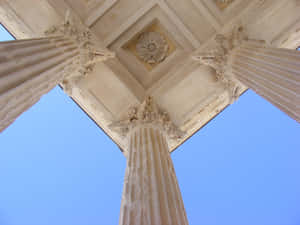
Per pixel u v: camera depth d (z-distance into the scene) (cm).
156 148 1116
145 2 1484
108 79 1510
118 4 1470
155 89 1565
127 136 1354
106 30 1513
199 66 1505
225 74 1325
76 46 1167
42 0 1332
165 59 1605
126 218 768
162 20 1530
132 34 1548
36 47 838
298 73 857
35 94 747
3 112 620
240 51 1238
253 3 1388
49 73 834
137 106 1494
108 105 1554
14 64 677
